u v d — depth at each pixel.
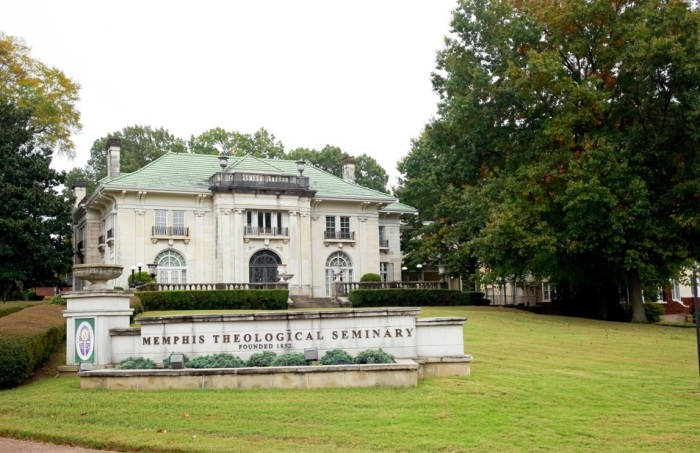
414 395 11.48
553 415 10.68
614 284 36.94
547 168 29.88
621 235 29.11
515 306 44.91
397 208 52.09
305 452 8.36
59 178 44.41
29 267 41.06
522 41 32.41
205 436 9.20
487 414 10.55
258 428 9.48
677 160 30.19
